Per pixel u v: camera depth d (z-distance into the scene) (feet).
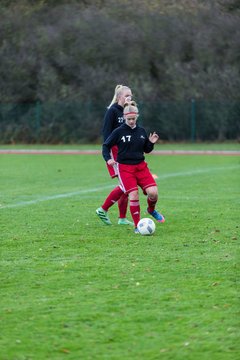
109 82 363.15
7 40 372.58
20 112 361.92
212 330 50.34
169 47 367.45
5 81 368.89
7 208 115.85
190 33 368.07
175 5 377.50
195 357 45.57
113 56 368.07
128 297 58.49
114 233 90.38
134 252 77.25
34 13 380.37
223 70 360.07
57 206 118.62
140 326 51.37
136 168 92.02
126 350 46.88
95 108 357.61
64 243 83.30
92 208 115.96
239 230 91.91
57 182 162.40
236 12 369.91
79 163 226.99
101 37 368.27
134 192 91.09
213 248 79.30
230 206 117.60
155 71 368.27
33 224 98.02
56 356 46.01
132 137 91.15
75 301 57.52
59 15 380.17
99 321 52.49
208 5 372.79
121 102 97.35
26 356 46.01
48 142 359.25
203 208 115.14
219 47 362.33
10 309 55.57
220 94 356.18
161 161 235.40
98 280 64.39
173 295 58.95
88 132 357.82
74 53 368.48
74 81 369.91
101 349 47.09
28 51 370.32
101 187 150.51
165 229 93.20
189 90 359.87
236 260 72.49
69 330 50.67
